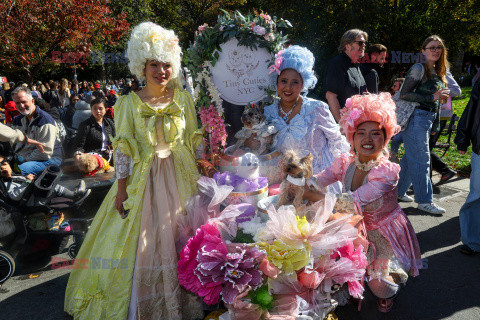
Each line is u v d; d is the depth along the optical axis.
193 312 2.63
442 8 16.66
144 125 2.58
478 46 23.36
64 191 3.71
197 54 2.97
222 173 2.75
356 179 2.65
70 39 16.28
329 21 15.92
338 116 4.00
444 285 3.16
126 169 2.62
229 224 2.39
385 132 2.49
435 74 4.21
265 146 2.93
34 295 3.18
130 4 27.23
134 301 2.52
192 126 2.83
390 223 2.57
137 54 2.57
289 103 3.00
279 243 2.18
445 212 4.53
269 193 2.76
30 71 16.66
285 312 2.20
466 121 3.54
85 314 2.61
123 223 2.60
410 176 4.53
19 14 14.59
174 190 2.67
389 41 16.03
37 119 4.17
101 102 4.57
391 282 2.55
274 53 3.01
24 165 4.09
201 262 2.09
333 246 2.20
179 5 32.19
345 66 3.94
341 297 2.65
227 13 3.01
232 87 3.03
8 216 3.33
